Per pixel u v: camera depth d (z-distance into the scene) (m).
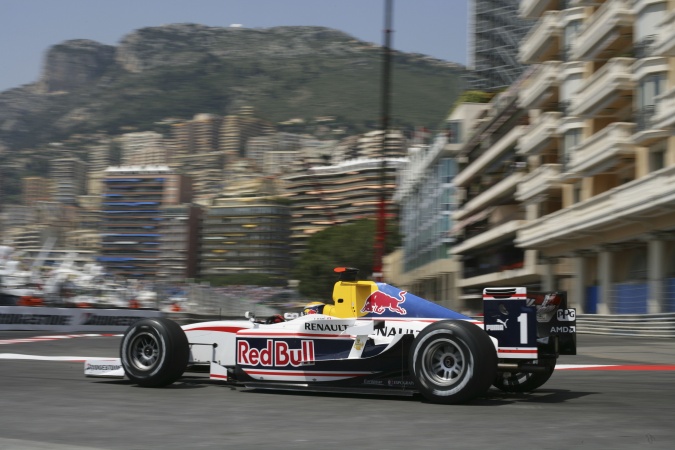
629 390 10.73
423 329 9.15
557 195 48.16
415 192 101.94
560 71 45.59
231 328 10.86
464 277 77.81
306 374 9.98
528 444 6.51
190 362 11.05
